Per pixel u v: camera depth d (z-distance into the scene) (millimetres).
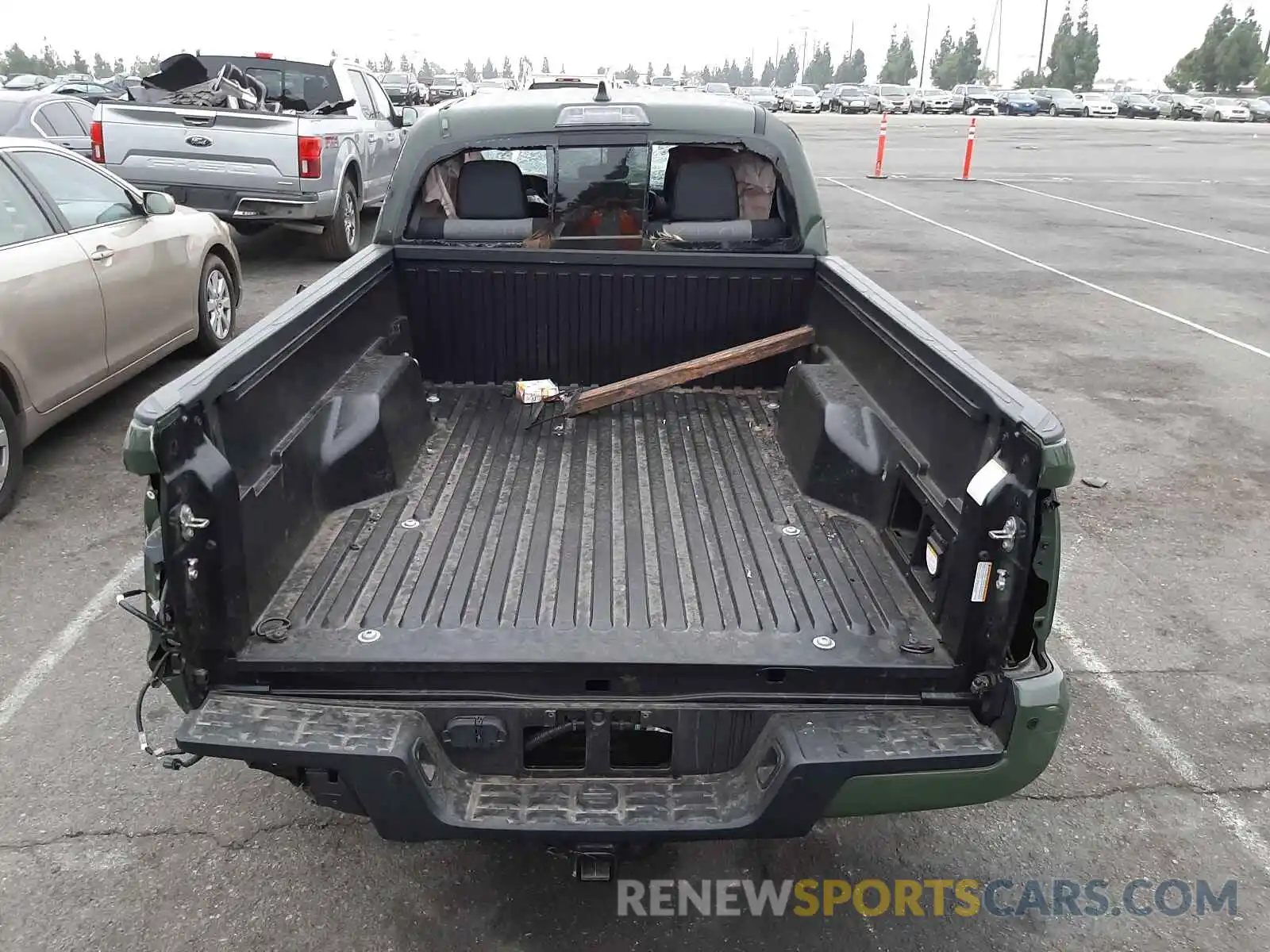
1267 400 7617
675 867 3111
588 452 3930
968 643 2473
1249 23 95438
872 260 12484
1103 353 8750
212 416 2492
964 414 2674
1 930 2789
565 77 12750
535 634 2631
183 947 2762
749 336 4598
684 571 3006
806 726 2463
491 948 2793
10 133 10781
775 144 4363
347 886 2986
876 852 3197
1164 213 17219
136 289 6211
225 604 2430
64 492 5480
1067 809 3393
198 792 3344
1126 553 5188
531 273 4461
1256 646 4383
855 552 3148
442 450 3916
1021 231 14945
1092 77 109625
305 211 9977
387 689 2525
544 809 2457
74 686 3859
